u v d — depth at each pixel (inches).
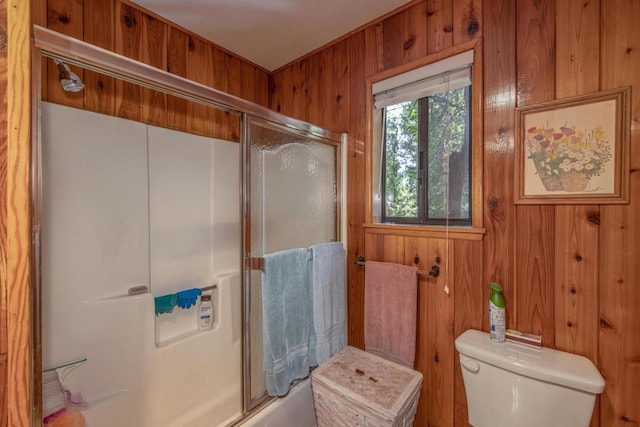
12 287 22.3
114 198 52.1
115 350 49.3
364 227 65.7
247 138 50.2
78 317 46.2
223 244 68.9
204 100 44.4
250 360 51.2
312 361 58.9
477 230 50.0
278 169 56.0
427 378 56.6
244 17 62.6
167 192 60.1
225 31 67.6
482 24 50.0
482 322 50.3
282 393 52.2
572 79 42.2
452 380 53.6
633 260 38.3
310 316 59.0
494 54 48.7
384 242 62.7
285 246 57.1
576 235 42.2
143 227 56.0
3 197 21.8
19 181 22.5
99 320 48.0
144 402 51.7
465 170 54.2
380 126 66.1
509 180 47.5
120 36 58.0
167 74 39.6
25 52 22.6
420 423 57.5
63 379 43.9
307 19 63.5
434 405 55.7
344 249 68.0
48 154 44.6
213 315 64.2
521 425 40.6
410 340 56.3
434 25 55.7
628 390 38.7
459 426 52.8
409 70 58.8
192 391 57.9
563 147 42.8
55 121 45.6
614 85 39.3
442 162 56.9
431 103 58.3
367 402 46.4
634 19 38.1
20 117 22.5
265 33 68.4
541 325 44.9
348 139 69.2
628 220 38.6
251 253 51.1
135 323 51.6
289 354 53.8
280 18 63.2
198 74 70.8
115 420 48.2
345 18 63.0
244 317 50.8
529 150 45.5
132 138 54.9
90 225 48.8
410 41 59.0
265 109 52.7
